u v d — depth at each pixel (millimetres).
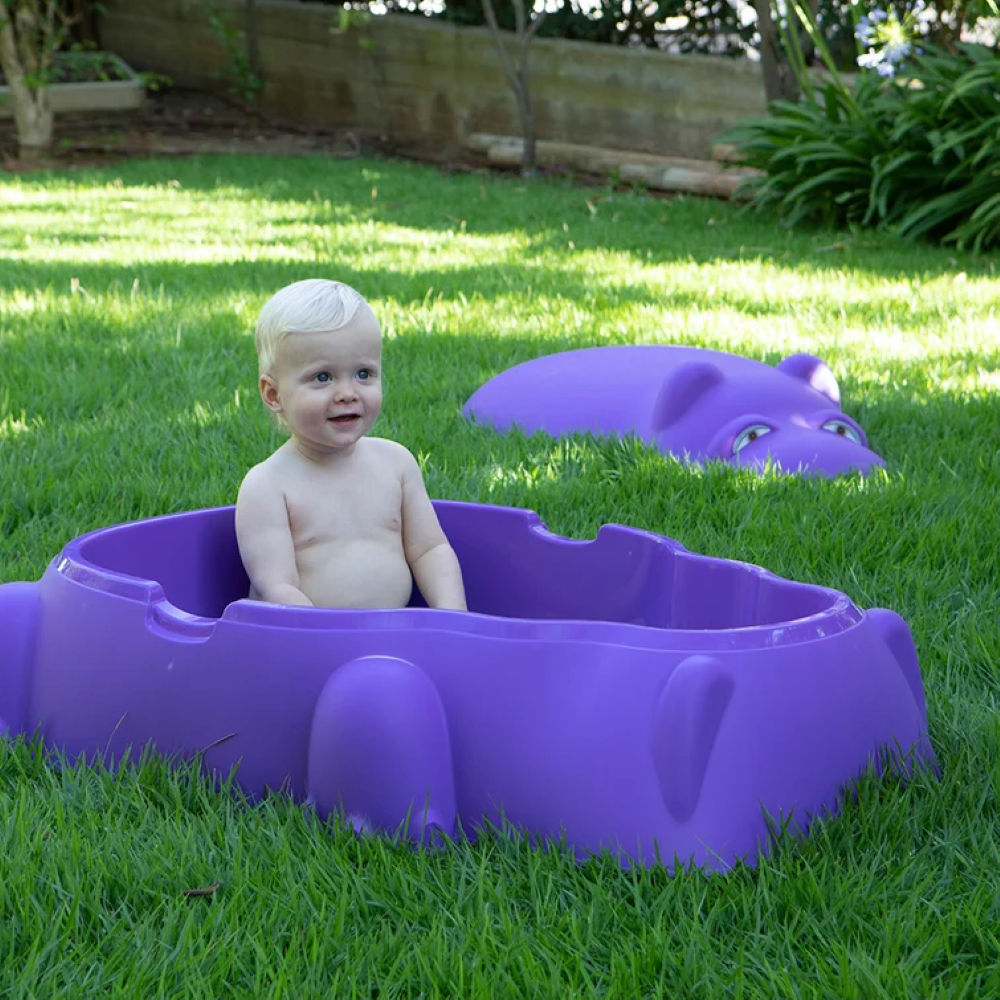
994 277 7070
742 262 7508
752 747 1795
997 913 1651
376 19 13938
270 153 13141
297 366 2355
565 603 2586
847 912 1625
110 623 2109
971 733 2178
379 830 1807
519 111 12727
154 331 5371
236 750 1952
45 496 3350
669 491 3428
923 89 9188
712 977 1501
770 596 2227
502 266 7172
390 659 1862
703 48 13102
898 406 4391
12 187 10633
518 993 1472
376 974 1517
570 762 1788
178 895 1651
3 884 1640
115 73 15453
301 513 2461
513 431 3977
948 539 3111
